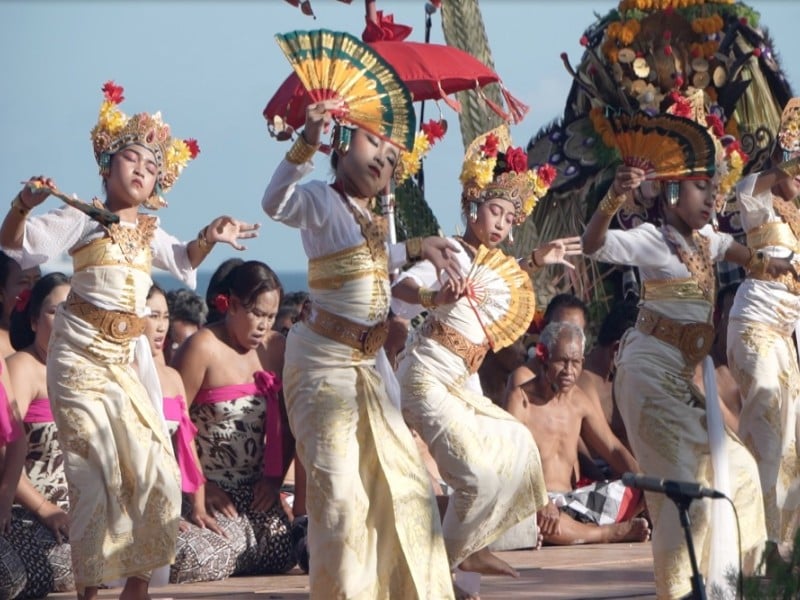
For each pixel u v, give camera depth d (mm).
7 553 8914
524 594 8922
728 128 13125
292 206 7246
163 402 9492
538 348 11633
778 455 10570
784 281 10633
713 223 9953
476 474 8297
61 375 8086
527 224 14742
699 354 8578
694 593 5613
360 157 7512
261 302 10156
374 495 7422
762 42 13711
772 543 6738
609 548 11039
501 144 9102
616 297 14477
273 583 9680
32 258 7934
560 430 11773
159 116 8383
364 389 7453
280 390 10312
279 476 10234
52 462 9469
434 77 8906
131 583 8211
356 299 7410
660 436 8461
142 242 8273
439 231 13633
